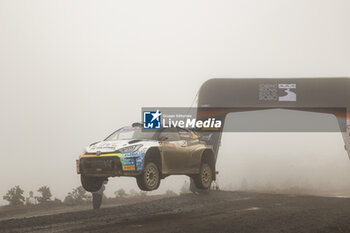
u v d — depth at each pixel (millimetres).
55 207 19562
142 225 7227
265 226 6969
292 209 9453
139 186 9859
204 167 12594
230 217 8141
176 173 11070
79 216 8836
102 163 9852
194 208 10031
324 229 6723
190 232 6406
